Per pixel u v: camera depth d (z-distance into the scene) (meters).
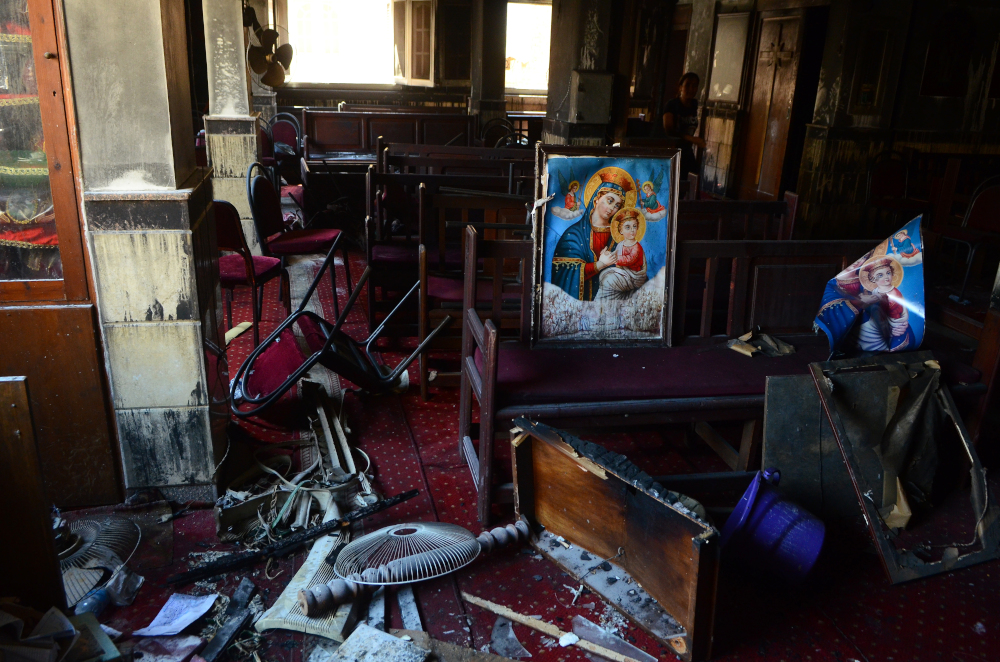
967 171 6.61
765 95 8.72
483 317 3.53
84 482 2.57
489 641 2.07
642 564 2.19
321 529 2.46
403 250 4.45
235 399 3.19
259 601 2.18
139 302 2.39
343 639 2.01
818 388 2.55
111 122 2.24
